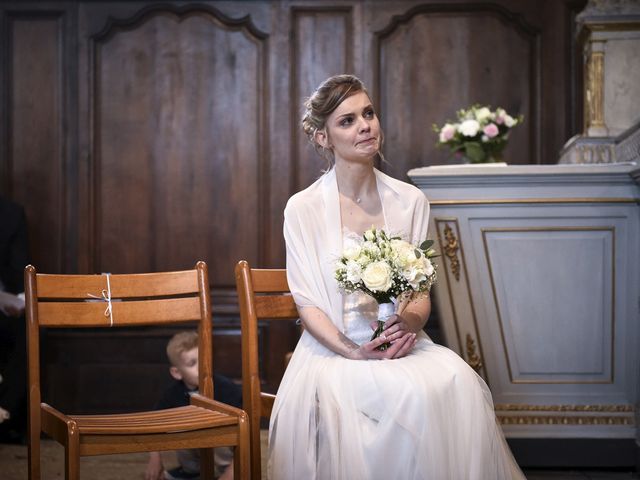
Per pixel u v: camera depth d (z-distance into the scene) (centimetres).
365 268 250
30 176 546
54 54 547
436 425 237
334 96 275
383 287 246
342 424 244
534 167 388
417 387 239
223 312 541
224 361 539
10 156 545
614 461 391
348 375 250
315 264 277
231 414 258
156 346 537
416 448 235
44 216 546
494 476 242
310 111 282
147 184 549
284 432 259
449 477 236
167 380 536
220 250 547
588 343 394
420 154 541
